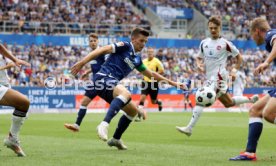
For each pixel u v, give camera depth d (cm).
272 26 5853
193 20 5647
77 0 5006
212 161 1005
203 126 2198
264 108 986
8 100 1013
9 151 1153
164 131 1891
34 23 4591
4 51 1032
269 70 4656
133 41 1212
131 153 1141
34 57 4119
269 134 1759
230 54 1717
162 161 1002
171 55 4638
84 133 1781
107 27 4894
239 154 1128
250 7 5875
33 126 2127
